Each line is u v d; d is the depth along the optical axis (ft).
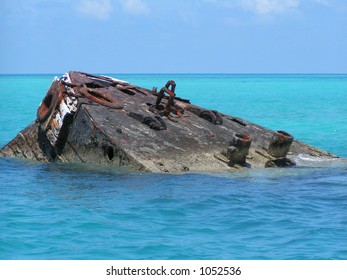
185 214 71.56
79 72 114.93
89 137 94.53
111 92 109.60
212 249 59.62
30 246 60.23
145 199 77.10
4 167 96.48
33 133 103.65
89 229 65.46
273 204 76.48
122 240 62.08
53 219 68.85
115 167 91.56
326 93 462.19
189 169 92.07
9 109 247.70
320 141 156.76
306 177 92.48
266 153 104.94
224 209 73.82
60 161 98.68
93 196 78.48
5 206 74.13
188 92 474.49
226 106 298.56
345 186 86.74
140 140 94.38
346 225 67.82
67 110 96.94
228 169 94.63
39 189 82.33
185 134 101.19
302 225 67.87
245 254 58.23
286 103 322.55
